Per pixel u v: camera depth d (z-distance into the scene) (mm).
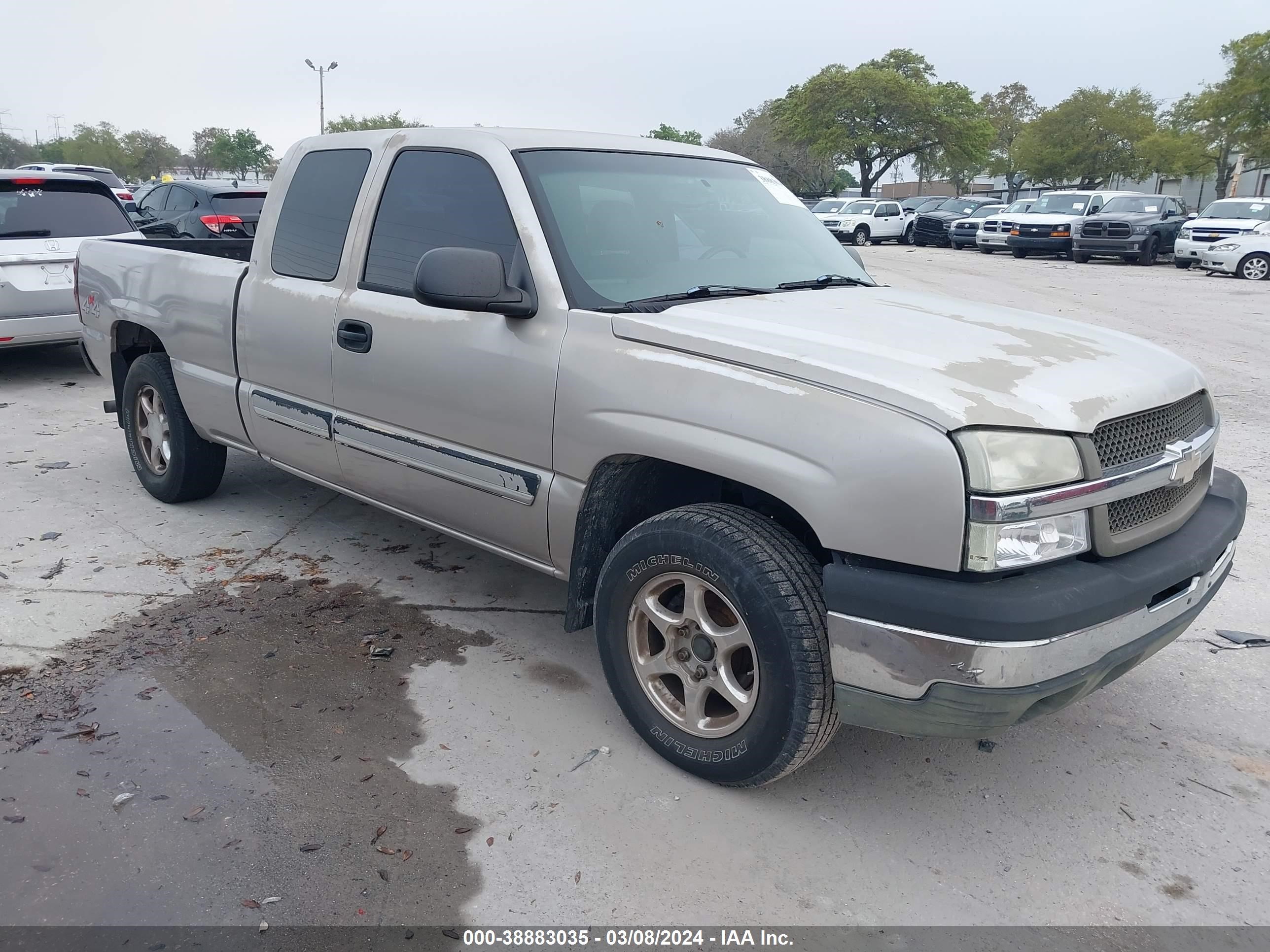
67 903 2377
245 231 13312
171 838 2617
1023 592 2314
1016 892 2531
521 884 2494
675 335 2791
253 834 2645
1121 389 2629
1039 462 2346
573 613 3217
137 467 5371
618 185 3521
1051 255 26891
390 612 4031
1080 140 54281
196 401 4684
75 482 5621
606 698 3424
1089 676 2428
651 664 2988
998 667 2303
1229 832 2795
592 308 3049
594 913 2406
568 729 3213
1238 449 6730
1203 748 3215
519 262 3197
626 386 2844
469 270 2973
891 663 2410
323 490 5598
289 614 3982
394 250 3635
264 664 3572
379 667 3578
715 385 2662
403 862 2555
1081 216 25188
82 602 4027
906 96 48938
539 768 2988
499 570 4500
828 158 53062
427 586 4301
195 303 4531
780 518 2941
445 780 2912
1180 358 3113
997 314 3322
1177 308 14562
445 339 3350
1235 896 2535
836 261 3916
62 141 90625
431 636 3838
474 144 3479
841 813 2828
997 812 2859
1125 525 2604
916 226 31891
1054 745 3221
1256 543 4977
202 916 2350
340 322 3750
